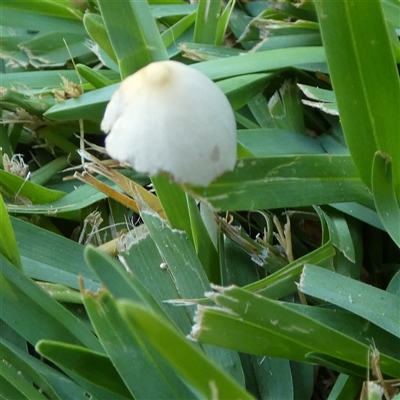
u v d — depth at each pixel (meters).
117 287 0.15
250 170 0.17
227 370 0.17
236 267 0.19
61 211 0.20
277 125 0.21
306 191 0.17
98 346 0.17
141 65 0.18
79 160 0.22
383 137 0.17
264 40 0.21
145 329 0.14
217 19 0.22
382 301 0.17
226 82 0.20
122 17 0.17
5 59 0.24
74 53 0.23
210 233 0.19
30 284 0.16
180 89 0.15
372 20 0.16
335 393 0.17
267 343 0.16
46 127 0.22
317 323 0.16
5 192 0.20
